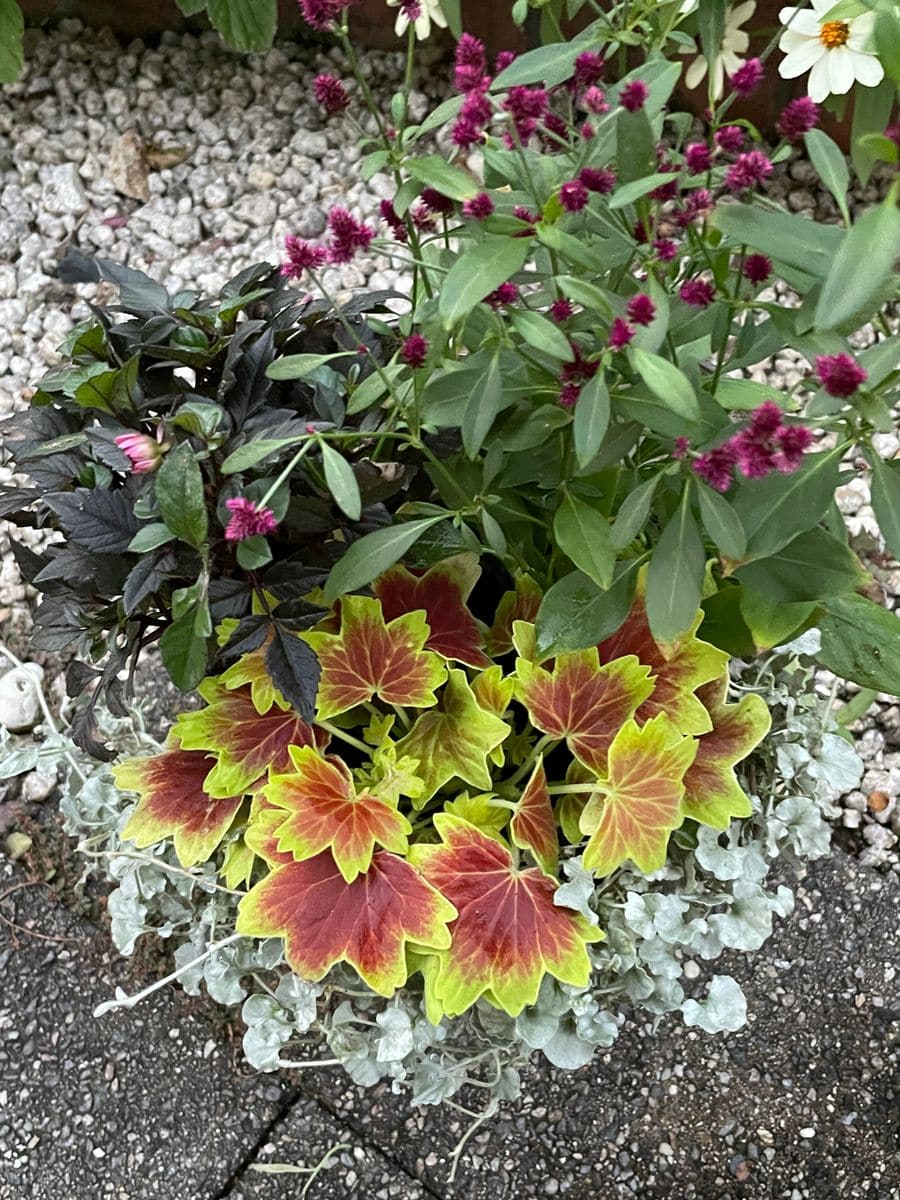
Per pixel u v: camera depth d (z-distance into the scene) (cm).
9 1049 132
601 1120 126
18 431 97
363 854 88
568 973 87
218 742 96
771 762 105
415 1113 127
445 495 96
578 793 98
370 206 190
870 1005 131
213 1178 126
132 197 198
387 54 206
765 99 184
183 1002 133
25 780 147
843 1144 124
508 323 89
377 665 94
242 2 151
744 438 70
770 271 80
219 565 91
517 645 95
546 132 84
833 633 101
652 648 98
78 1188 126
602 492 94
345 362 103
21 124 204
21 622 161
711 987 97
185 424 83
